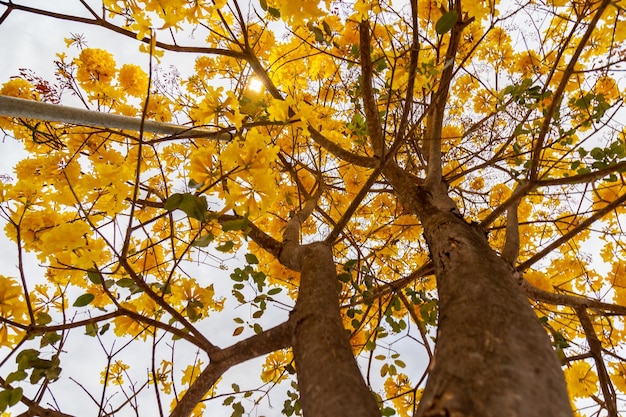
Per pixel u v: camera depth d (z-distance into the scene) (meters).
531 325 0.93
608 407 2.34
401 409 3.45
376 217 4.21
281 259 2.11
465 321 0.94
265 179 1.40
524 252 3.91
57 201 1.68
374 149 2.25
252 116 1.81
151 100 3.05
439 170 2.20
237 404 2.24
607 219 3.35
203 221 1.37
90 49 2.78
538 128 2.42
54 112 1.52
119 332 2.16
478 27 3.28
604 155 2.11
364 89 2.05
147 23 1.37
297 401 2.49
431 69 2.04
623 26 2.09
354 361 1.09
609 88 3.16
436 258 1.42
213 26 3.12
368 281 2.36
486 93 3.88
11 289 1.61
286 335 1.50
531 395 0.72
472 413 0.69
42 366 1.56
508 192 4.01
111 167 1.69
